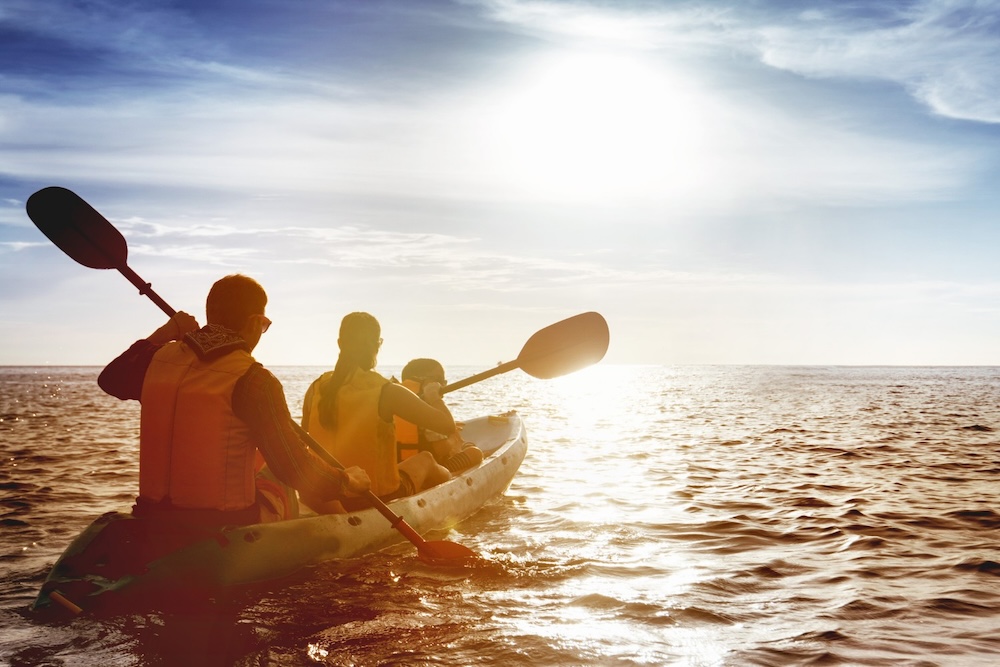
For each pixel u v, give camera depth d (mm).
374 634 2959
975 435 11602
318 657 2721
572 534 4785
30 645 2807
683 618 3186
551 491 6477
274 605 3287
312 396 4578
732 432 12461
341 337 4438
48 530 4898
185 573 3248
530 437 11680
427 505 4695
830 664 2686
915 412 17625
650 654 2775
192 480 3312
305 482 3426
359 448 4410
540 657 2734
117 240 4051
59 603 3090
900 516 5379
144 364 3459
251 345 3447
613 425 14227
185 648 2791
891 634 3006
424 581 3705
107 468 7918
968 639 2951
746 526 5066
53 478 7152
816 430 12688
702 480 7141
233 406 3301
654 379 67438
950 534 4820
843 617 3217
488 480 5656
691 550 4422
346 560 3969
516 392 37688
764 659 2734
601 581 3740
